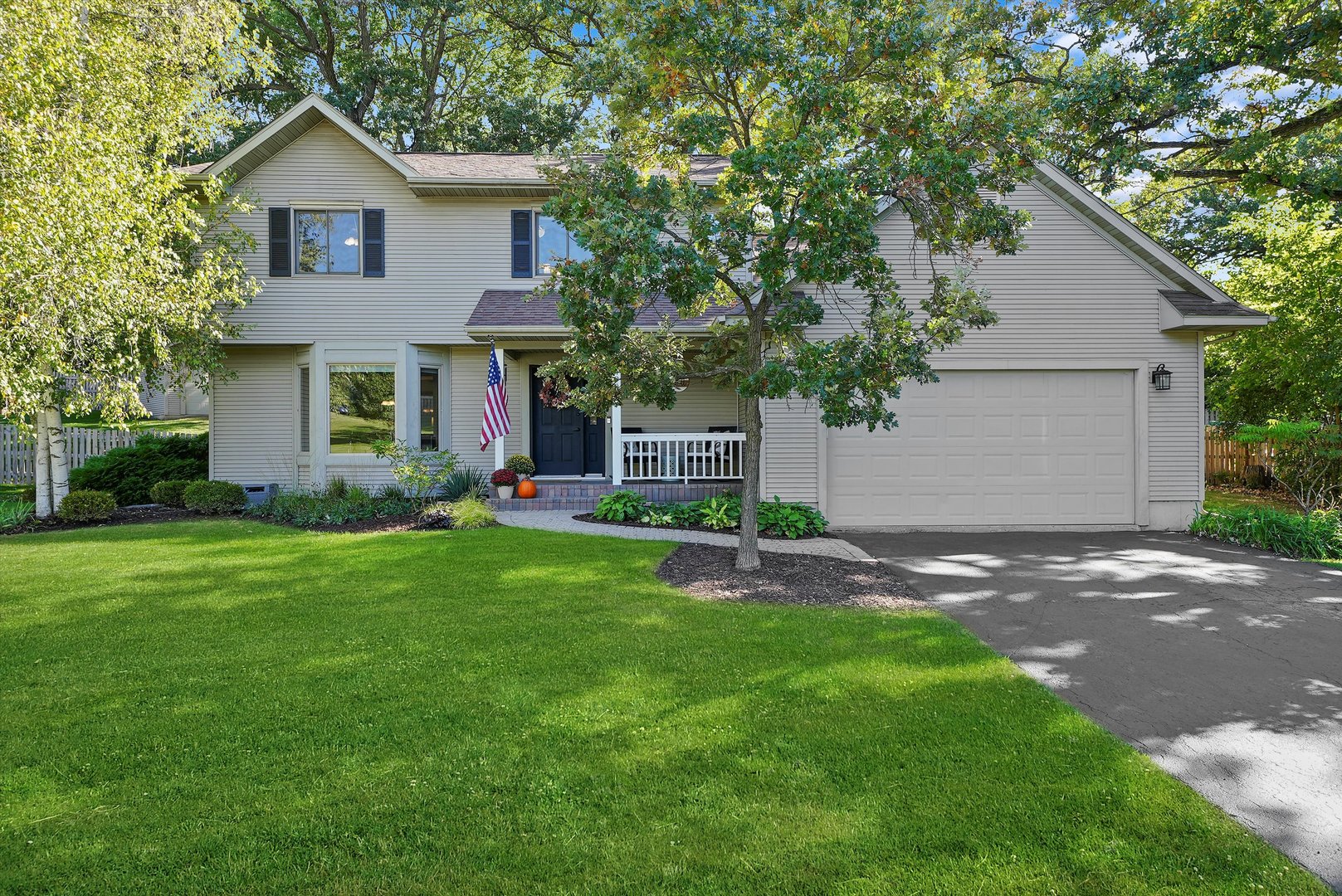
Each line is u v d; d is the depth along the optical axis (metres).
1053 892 2.60
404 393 13.80
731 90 7.54
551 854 2.80
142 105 9.40
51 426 11.95
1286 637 5.74
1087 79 11.38
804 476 11.30
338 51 25.70
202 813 3.07
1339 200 12.26
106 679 4.60
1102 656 5.27
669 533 10.13
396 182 13.88
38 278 6.62
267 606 6.31
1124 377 11.43
